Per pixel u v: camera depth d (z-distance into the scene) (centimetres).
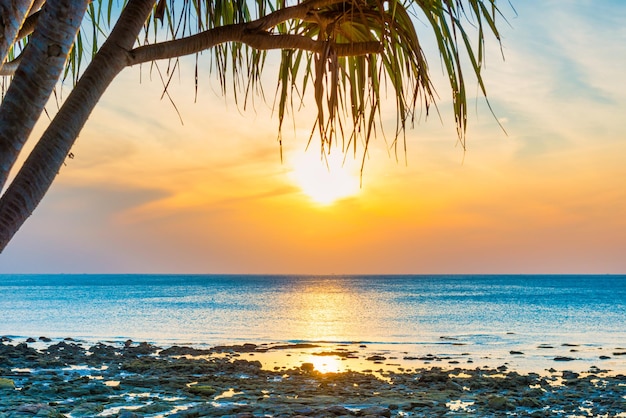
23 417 720
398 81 309
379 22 319
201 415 788
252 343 2061
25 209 183
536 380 1256
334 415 797
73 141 198
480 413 898
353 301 5359
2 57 161
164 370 1297
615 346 2000
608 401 1016
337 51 302
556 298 5916
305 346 1981
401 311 3909
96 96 209
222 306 4416
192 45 253
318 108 296
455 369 1432
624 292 7650
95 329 2566
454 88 291
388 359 1664
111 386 1026
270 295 6750
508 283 14175
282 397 966
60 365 1362
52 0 174
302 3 302
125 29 220
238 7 275
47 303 4756
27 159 190
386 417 820
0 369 1234
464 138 292
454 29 284
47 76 174
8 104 171
